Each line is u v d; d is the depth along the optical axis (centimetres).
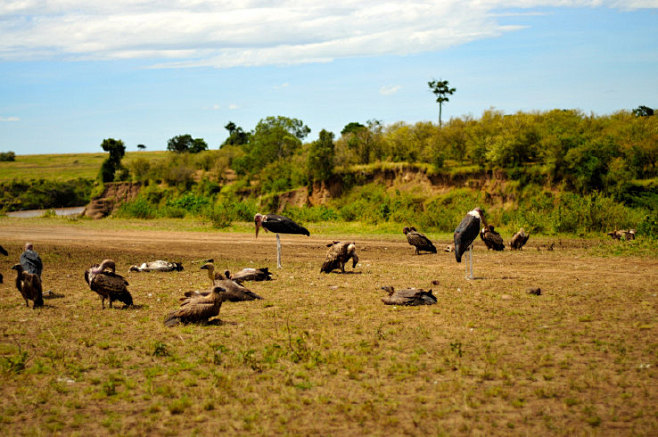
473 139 5375
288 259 1938
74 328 969
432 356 790
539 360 762
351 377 721
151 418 604
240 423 591
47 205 10150
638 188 4406
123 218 4838
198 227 3525
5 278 1546
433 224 3212
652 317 970
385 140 6353
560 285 1311
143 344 872
